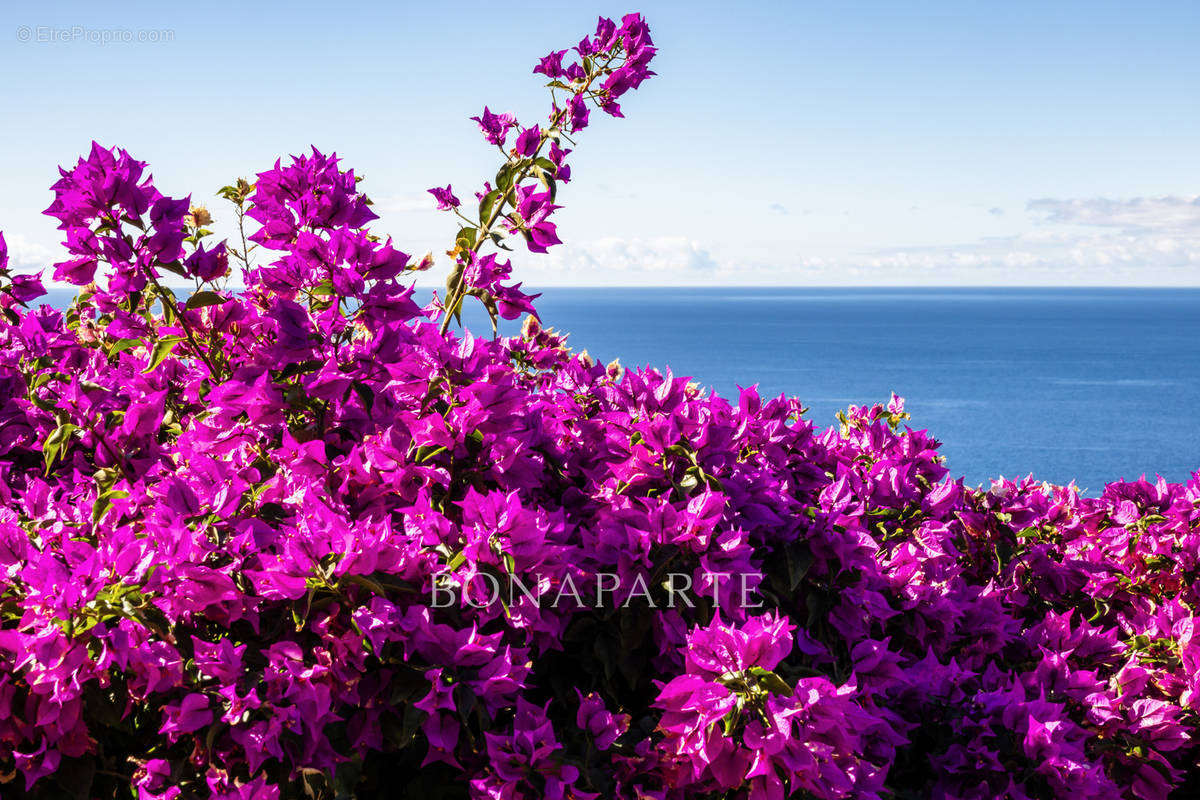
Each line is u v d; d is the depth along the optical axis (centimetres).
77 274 231
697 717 191
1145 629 309
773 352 14788
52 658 161
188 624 190
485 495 223
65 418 235
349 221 239
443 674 186
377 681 189
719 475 238
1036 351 15462
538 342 391
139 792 181
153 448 252
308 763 179
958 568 316
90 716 179
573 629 217
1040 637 296
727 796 203
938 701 254
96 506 211
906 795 242
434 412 226
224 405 224
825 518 238
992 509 357
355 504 221
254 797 176
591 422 269
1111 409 8194
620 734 207
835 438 343
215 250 251
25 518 221
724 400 280
